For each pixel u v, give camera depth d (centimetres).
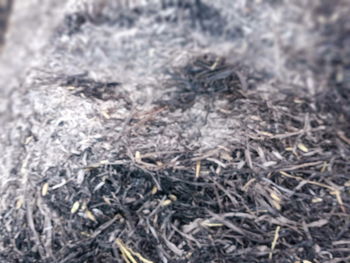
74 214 21
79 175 22
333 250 20
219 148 23
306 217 21
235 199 21
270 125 24
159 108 25
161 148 23
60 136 24
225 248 20
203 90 26
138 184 22
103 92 26
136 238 21
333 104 26
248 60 28
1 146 26
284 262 20
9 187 23
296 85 27
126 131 24
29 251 21
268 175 22
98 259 20
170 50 28
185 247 20
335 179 22
